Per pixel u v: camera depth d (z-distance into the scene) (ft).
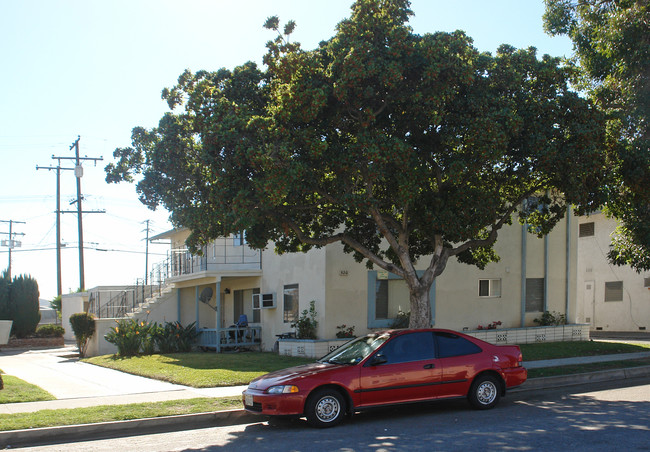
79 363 69.41
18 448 28.17
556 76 42.50
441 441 26.89
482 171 44.98
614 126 46.78
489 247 53.83
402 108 40.78
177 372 51.42
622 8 51.08
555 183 43.80
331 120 39.88
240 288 82.23
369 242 52.21
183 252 92.48
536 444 25.64
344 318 63.77
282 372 33.27
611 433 27.17
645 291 91.56
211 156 37.83
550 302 75.05
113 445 28.37
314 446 26.94
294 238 49.80
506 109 39.32
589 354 59.57
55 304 135.74
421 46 37.42
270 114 39.42
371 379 31.68
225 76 42.14
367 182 40.22
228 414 33.94
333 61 38.09
